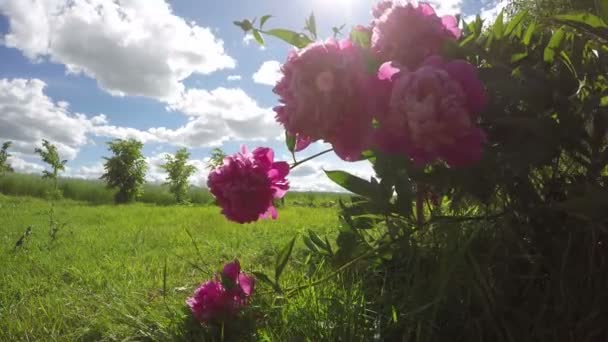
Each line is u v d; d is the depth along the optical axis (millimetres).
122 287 2969
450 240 1674
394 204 1604
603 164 1393
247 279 2064
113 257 4219
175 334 2053
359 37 1571
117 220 7832
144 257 4184
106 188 18000
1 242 5227
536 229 1626
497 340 1688
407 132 1184
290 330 1882
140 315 2383
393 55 1406
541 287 1686
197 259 4012
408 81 1164
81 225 7035
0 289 3180
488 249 1755
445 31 1467
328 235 3947
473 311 1741
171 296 2748
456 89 1157
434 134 1141
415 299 1764
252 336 1868
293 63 1263
